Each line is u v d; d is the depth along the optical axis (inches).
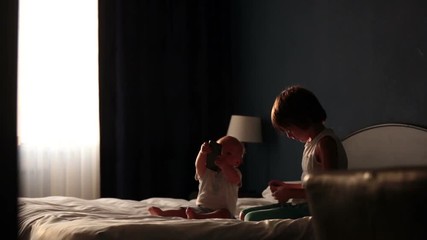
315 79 150.4
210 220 72.6
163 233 65.6
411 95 119.4
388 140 119.9
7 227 26.0
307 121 82.1
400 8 123.0
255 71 178.2
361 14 134.7
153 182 181.6
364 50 133.3
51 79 166.9
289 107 82.0
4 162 25.9
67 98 169.5
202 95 189.2
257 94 177.3
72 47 170.7
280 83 165.6
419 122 117.0
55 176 167.0
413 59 119.2
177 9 187.0
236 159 95.3
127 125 176.1
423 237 31.3
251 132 166.7
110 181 174.4
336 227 37.0
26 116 161.9
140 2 180.7
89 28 173.5
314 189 38.6
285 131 86.5
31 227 82.4
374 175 34.4
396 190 32.7
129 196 175.8
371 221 34.3
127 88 176.7
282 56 164.9
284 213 79.1
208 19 191.0
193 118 189.0
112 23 175.5
